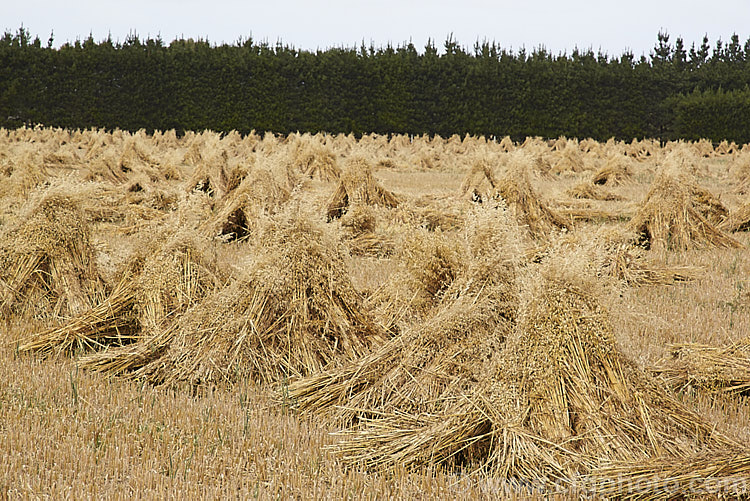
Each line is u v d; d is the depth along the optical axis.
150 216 19.89
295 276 9.22
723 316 11.70
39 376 8.51
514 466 6.39
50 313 11.22
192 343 8.92
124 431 7.08
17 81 72.88
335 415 7.62
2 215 18.94
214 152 22.28
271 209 17.36
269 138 54.56
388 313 9.80
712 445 6.68
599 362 7.07
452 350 7.88
